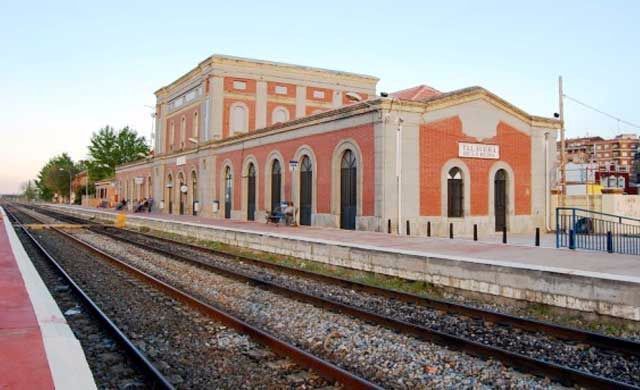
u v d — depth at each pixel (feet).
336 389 17.89
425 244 50.55
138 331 25.95
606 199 82.38
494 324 27.63
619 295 27.76
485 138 76.95
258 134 101.19
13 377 16.12
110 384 18.57
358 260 45.96
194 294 35.83
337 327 26.09
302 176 87.71
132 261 53.78
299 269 44.62
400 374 19.62
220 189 119.96
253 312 30.14
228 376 19.40
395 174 68.13
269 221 91.25
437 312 30.48
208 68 131.34
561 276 30.45
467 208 74.43
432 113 71.67
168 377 19.15
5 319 23.41
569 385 18.40
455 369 20.10
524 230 80.84
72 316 28.89
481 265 35.04
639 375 20.06
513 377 19.12
